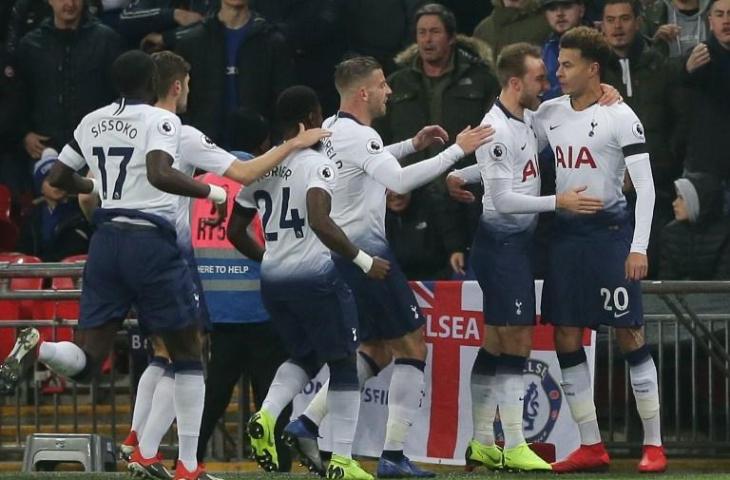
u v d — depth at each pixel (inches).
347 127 1043.9
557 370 1174.3
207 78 1435.8
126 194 927.0
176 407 948.0
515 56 1083.3
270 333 1144.8
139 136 920.3
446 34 1355.8
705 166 1360.7
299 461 1130.7
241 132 1188.5
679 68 1366.9
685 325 1184.8
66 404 1344.7
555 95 1352.1
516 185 1087.0
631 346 1107.3
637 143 1072.2
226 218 1139.3
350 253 973.8
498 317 1094.4
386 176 1028.5
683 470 1221.1
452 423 1185.4
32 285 1311.5
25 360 892.0
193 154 952.3
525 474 1097.4
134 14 1521.9
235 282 1142.3
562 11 1368.1
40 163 1464.1
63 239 1459.2
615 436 1240.2
